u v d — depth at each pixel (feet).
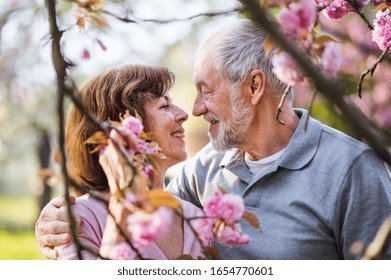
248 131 8.83
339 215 8.30
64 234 7.65
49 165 31.40
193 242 8.17
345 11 7.91
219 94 8.84
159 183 8.44
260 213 8.57
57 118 4.95
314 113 12.42
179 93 38.11
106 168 6.50
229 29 8.96
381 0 8.11
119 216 6.66
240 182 9.00
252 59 8.67
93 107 8.50
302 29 5.97
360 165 8.41
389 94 14.90
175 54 24.61
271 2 5.93
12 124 29.48
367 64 14.05
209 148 9.81
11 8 18.74
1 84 23.59
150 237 5.79
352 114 4.17
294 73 5.96
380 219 8.21
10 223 35.17
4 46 20.25
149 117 8.46
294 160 8.61
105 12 6.33
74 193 8.63
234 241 6.66
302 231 8.29
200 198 9.48
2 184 65.77
